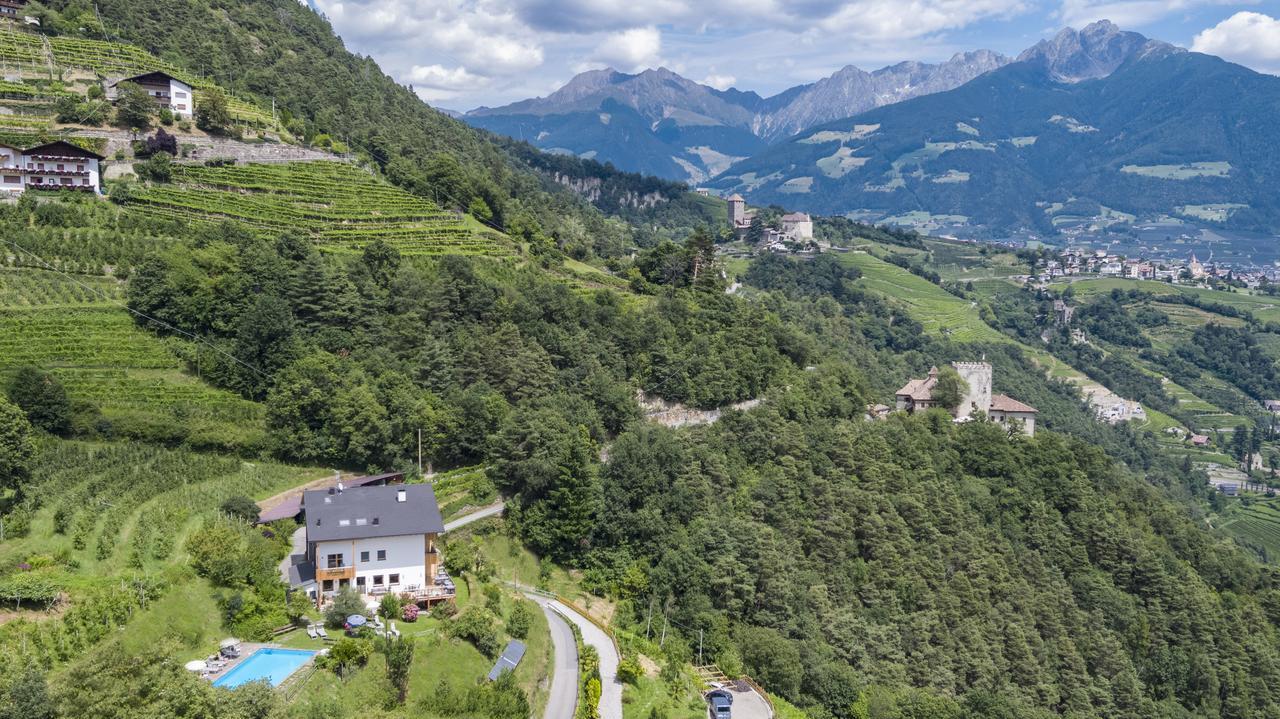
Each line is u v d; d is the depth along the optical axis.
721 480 141.00
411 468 123.56
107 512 92.81
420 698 77.25
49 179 166.62
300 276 139.38
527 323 154.38
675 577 119.62
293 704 69.25
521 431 124.75
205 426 116.00
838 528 138.00
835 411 178.50
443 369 136.62
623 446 132.12
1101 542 160.62
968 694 122.25
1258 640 156.00
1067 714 127.62
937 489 155.38
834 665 115.81
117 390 119.56
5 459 91.12
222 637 79.12
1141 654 146.50
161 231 157.88
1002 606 140.00
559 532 120.31
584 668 94.88
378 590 93.56
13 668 65.00
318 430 121.75
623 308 182.12
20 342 123.69
